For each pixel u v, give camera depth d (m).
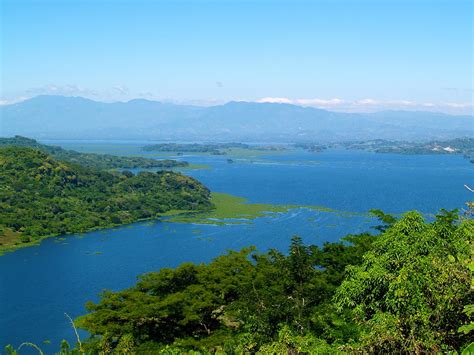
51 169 163.00
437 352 15.56
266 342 25.17
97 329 34.72
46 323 66.50
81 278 85.56
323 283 30.41
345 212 141.75
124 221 135.62
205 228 124.31
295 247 34.25
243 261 43.19
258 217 137.38
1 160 161.00
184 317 36.25
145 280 42.34
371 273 18.83
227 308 35.78
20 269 91.50
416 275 16.92
